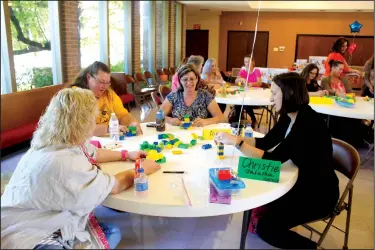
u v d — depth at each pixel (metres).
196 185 1.39
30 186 1.16
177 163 1.66
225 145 1.95
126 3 6.61
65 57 5.05
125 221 1.55
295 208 1.63
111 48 6.41
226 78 6.80
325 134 1.63
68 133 1.22
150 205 1.23
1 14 3.87
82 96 1.26
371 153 3.66
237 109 4.15
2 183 1.28
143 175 1.32
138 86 6.23
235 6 10.45
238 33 12.34
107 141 2.04
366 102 3.64
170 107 2.69
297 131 1.60
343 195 1.74
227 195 1.29
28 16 4.41
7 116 2.78
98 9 5.91
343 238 2.01
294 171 1.60
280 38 12.14
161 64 8.93
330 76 4.12
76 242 1.24
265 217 1.62
